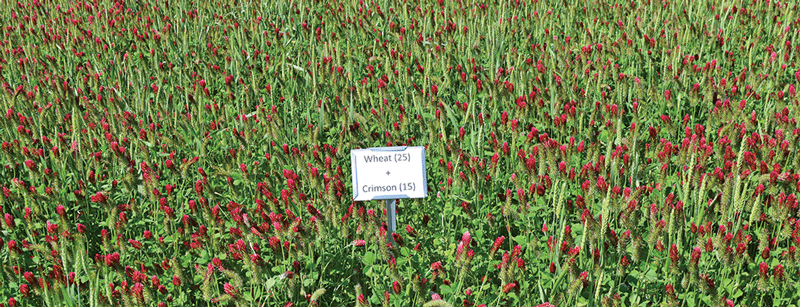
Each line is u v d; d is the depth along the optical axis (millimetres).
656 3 8609
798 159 4414
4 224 4109
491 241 4301
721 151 4586
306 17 9227
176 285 3721
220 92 7012
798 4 8453
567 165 4625
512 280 3520
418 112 5711
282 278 3523
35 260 4141
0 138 5574
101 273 4000
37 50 7781
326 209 3895
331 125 6180
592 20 8133
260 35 8414
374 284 3988
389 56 7305
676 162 4598
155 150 5375
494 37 7273
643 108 5699
